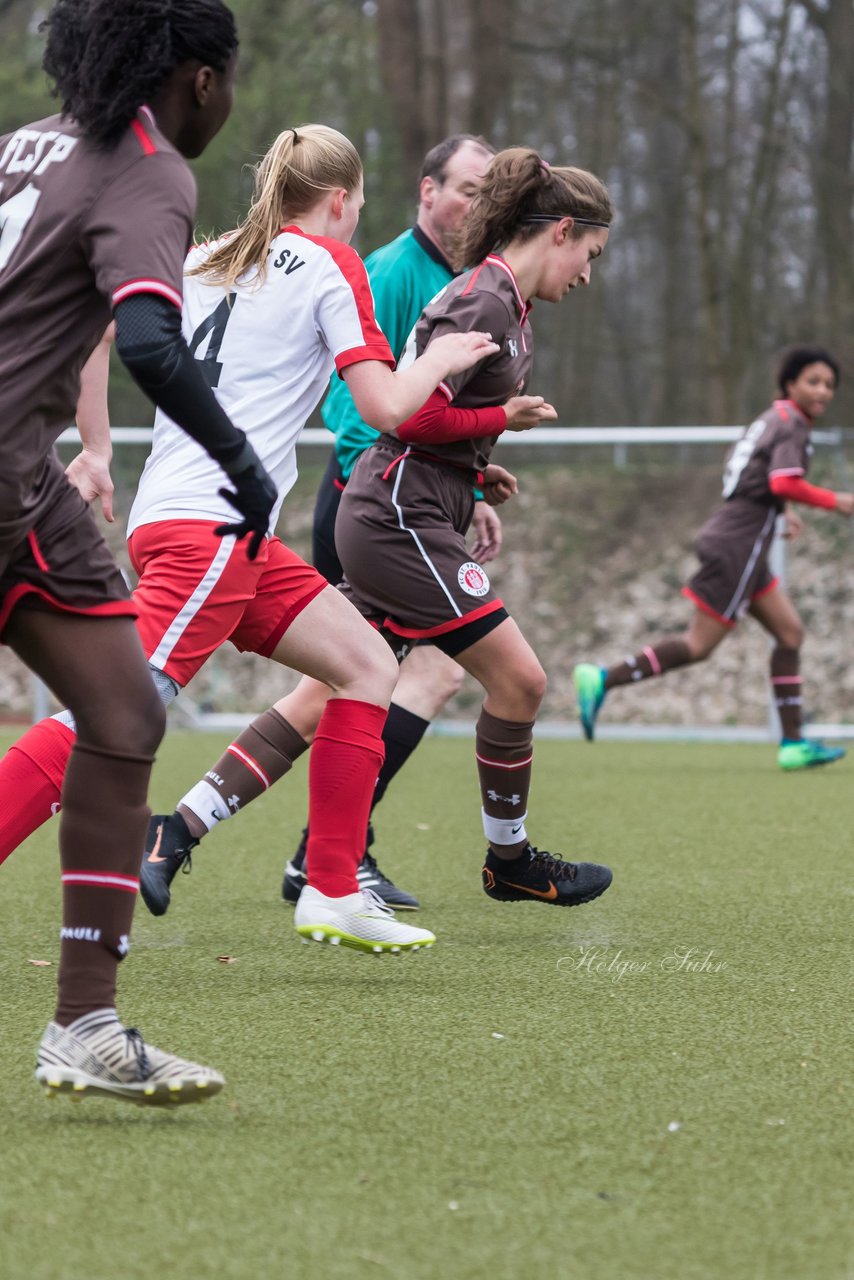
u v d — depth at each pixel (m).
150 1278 5.24
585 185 11.13
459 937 11.46
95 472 10.27
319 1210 5.88
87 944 7.02
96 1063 6.92
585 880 11.86
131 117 6.62
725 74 56.34
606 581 39.50
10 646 7.14
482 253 11.25
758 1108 7.18
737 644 35.88
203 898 13.24
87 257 6.53
